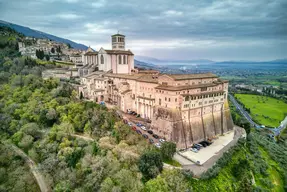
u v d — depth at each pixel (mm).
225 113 102938
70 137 77938
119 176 53969
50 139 77062
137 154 62531
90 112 86375
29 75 122625
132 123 84562
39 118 87938
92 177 57094
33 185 63750
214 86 95438
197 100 84500
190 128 81562
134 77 99562
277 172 84875
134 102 98938
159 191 48438
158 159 58469
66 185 57375
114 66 123000
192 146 80062
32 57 177750
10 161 73125
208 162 67250
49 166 65938
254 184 70125
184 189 51312
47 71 139625
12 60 162250
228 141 88500
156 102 83188
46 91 109250
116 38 129000
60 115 88375
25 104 96938
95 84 114375
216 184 59094
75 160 68438
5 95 111312
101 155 64312
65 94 106125
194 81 88625
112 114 86062
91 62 140625
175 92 75188
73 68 146000
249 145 93625
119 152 62469
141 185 51531
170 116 76312
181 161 67312
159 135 79438
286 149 113812
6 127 89438
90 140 75062
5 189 61156
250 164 77812
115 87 108562
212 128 92688
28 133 81000
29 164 72250
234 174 68688
